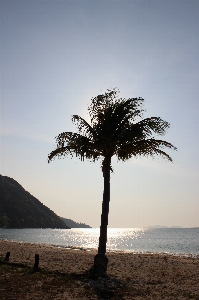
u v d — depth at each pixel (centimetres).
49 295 1225
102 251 1606
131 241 9388
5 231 16750
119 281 1495
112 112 1750
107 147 1689
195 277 1709
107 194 1694
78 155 1717
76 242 8550
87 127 1752
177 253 4678
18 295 1218
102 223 1650
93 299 1177
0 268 1786
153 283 1512
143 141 1703
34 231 17962
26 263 2069
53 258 2570
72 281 1476
